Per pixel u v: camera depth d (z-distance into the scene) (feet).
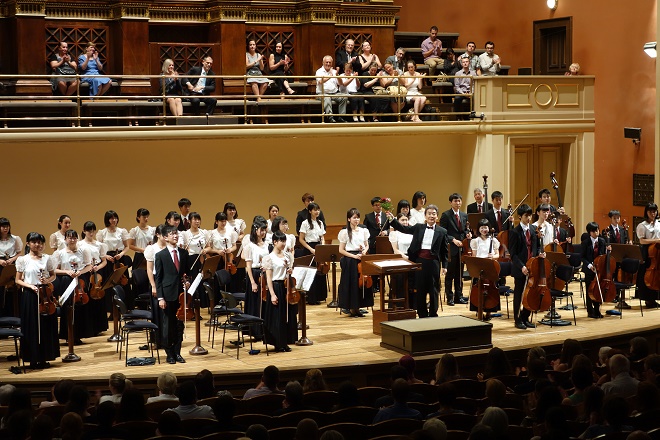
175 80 58.75
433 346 40.63
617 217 50.19
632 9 64.03
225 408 25.79
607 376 31.40
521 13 72.49
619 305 49.78
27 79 58.18
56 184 56.85
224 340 44.47
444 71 67.51
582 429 25.96
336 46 67.97
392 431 25.64
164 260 39.70
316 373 31.42
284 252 42.34
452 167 67.10
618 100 65.51
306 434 22.38
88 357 41.47
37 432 22.52
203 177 60.29
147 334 42.22
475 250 47.78
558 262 45.80
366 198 64.85
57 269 41.27
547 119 65.67
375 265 44.50
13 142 53.78
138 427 25.58
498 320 48.24
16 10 58.18
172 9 63.46
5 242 44.47
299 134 59.88
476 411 29.60
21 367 39.75
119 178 58.29
